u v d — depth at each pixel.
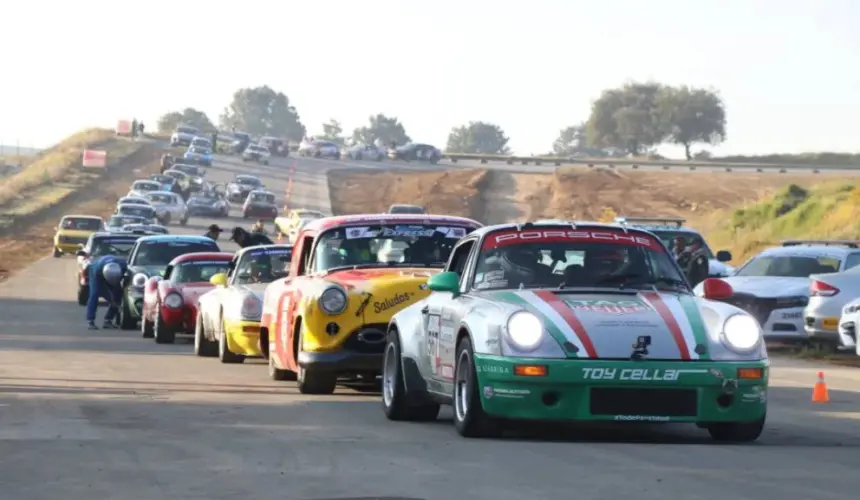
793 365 70.00
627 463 32.09
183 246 99.12
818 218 183.62
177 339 87.25
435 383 40.28
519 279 39.31
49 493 28.16
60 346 78.94
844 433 40.06
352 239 55.03
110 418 42.47
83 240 196.62
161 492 28.25
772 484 28.88
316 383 51.66
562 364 34.84
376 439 37.28
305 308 51.47
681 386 35.06
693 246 90.69
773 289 78.06
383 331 50.44
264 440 37.00
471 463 32.16
